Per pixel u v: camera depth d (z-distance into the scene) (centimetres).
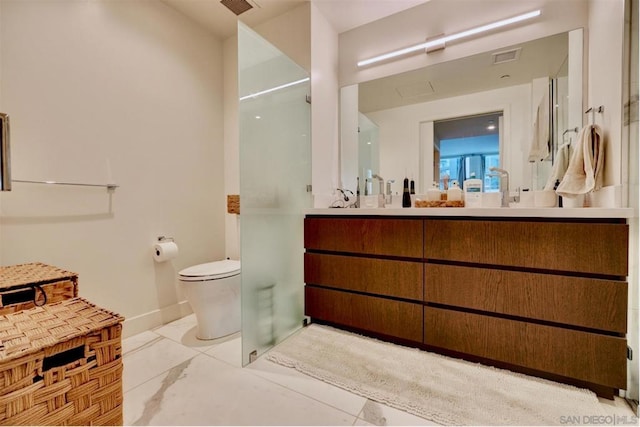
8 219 139
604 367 117
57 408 61
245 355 150
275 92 177
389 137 227
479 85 198
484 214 138
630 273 115
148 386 132
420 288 155
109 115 177
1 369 54
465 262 145
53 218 154
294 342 173
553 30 175
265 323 165
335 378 137
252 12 221
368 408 118
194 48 230
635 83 115
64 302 84
